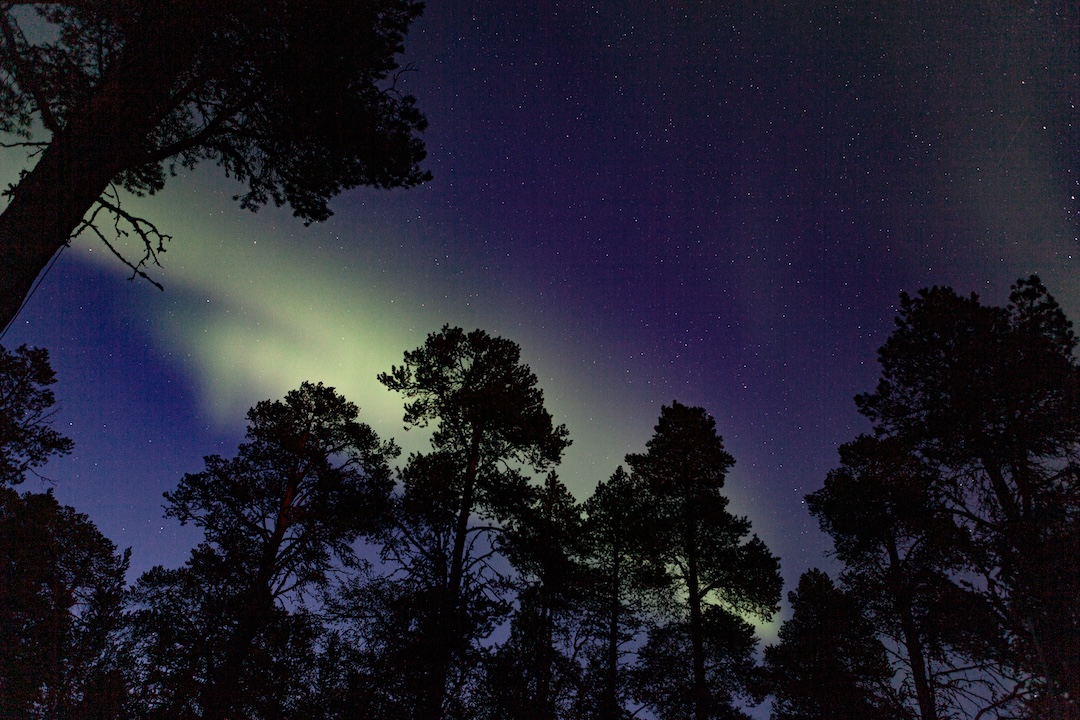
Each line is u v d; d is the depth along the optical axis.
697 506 16.97
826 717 14.10
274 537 14.95
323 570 14.95
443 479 13.70
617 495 18.98
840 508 13.55
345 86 7.77
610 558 18.50
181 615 13.51
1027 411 11.86
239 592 13.78
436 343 15.49
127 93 6.34
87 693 12.51
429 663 10.98
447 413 14.81
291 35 7.18
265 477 15.73
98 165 6.06
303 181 8.62
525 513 14.26
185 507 14.71
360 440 16.86
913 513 12.23
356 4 7.30
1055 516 10.40
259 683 12.82
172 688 12.39
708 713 14.33
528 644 13.14
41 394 15.09
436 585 12.21
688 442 18.34
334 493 15.37
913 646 12.68
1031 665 10.03
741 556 15.98
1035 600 9.81
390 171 8.61
